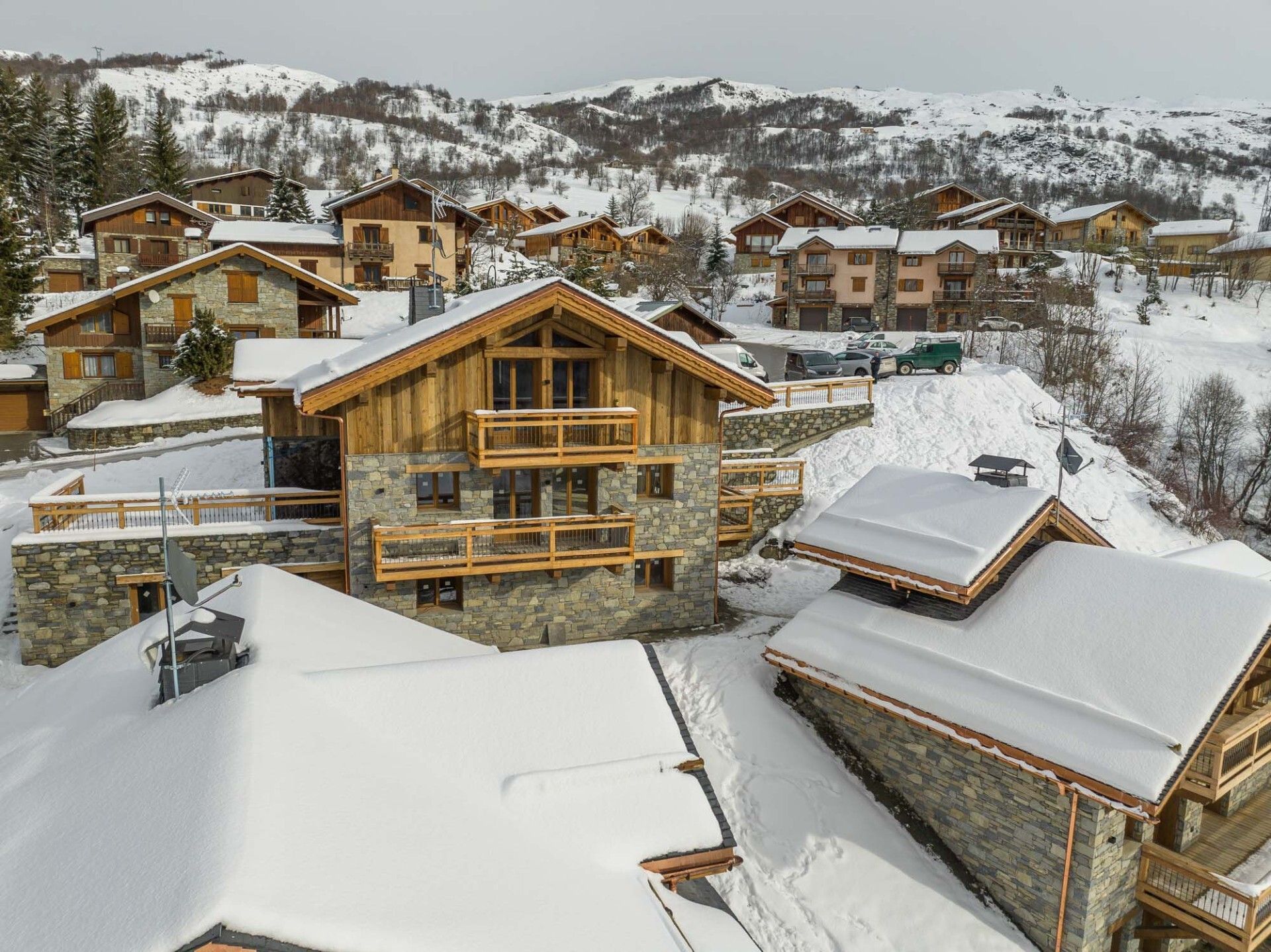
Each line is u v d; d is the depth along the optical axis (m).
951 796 17.41
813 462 34.03
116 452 37.22
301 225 70.00
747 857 16.89
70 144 87.06
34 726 13.34
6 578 23.73
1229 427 51.44
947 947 15.60
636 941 9.80
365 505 21.08
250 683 11.61
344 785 10.18
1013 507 18.84
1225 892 15.45
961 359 45.31
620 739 13.06
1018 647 17.12
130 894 7.89
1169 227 99.81
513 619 22.52
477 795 11.62
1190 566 17.30
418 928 8.38
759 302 82.00
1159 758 14.24
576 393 22.69
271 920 7.51
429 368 20.86
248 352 29.34
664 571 24.44
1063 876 15.55
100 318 44.09
